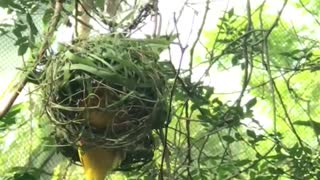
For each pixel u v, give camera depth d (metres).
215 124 1.15
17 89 1.00
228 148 1.21
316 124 1.19
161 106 0.96
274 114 1.14
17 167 1.17
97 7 1.05
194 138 1.22
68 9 1.01
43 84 0.96
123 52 0.94
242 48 1.18
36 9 1.10
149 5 1.01
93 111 0.93
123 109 0.93
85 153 0.95
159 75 0.97
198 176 1.21
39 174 1.17
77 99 0.93
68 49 0.95
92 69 0.92
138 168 1.02
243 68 1.19
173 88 0.99
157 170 1.20
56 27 0.99
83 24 0.98
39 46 1.02
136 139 0.95
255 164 1.20
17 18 1.09
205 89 1.17
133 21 1.00
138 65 0.94
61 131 0.95
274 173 1.19
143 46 0.97
